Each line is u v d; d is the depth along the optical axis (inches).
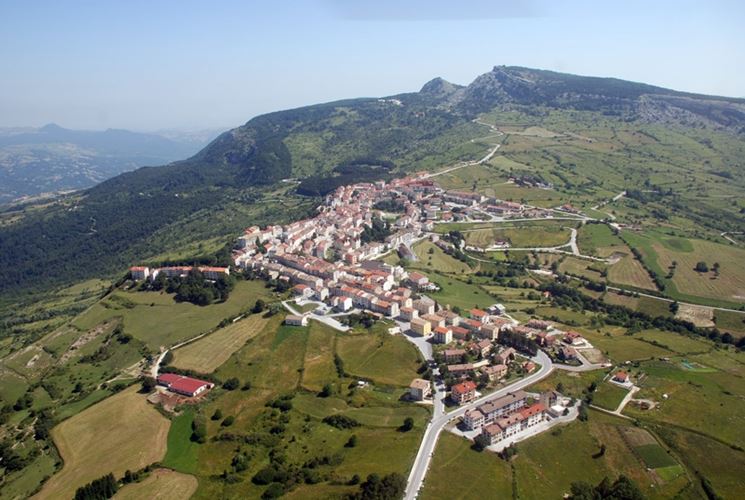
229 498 7367.1
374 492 6939.0
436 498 7086.6
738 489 7431.1
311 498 7160.4
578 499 6953.7
